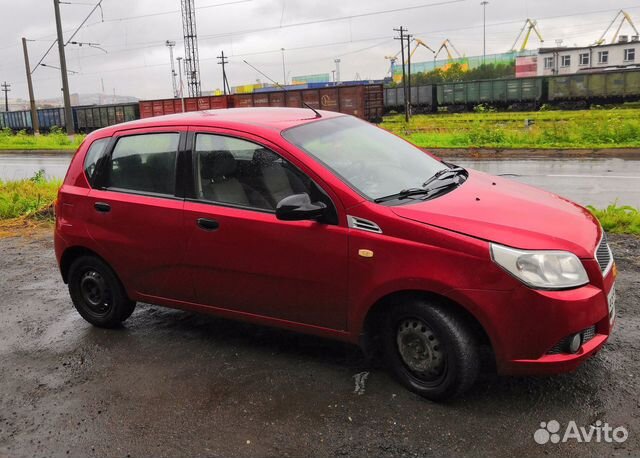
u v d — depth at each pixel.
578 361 3.13
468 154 17.27
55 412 3.62
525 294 3.05
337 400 3.49
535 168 13.46
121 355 4.34
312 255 3.61
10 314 5.37
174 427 3.34
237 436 3.21
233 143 3.98
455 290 3.15
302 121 4.16
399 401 3.43
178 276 4.24
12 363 4.36
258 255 3.81
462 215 3.33
